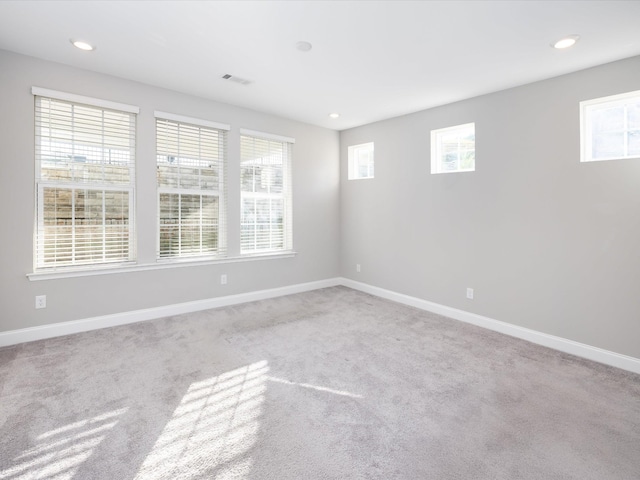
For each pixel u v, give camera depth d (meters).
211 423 1.85
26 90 2.80
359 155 5.11
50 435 1.73
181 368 2.49
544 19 2.15
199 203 3.88
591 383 2.35
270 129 4.38
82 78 3.03
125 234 3.38
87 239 3.18
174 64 2.92
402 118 4.31
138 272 3.47
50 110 2.94
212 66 2.95
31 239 2.88
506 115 3.30
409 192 4.24
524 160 3.18
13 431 1.75
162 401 2.05
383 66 2.88
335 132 5.18
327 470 1.53
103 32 2.40
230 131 4.00
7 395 2.09
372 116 4.38
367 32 2.35
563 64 2.75
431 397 2.14
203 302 3.94
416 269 4.18
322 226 5.09
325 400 2.09
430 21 2.20
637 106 2.63
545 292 3.06
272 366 2.54
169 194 3.66
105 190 3.25
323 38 2.45
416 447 1.68
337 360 2.65
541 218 3.07
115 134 3.27
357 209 4.98
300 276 4.87
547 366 2.61
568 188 2.90
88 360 2.58
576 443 1.73
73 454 1.60
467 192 3.64
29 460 1.56
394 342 3.04
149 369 2.46
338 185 5.26
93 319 3.22
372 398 2.12
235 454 1.62
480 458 1.61
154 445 1.67
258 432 1.78
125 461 1.56
